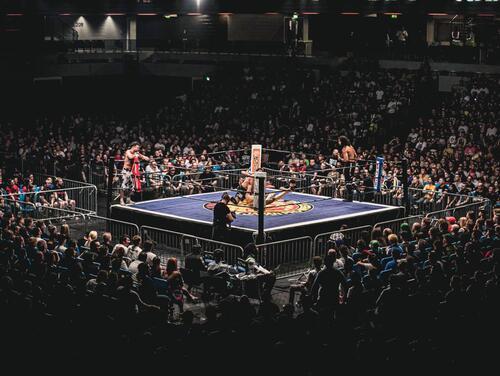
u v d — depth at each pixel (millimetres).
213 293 15273
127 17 49219
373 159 26875
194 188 24938
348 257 14016
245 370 9922
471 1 37594
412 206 23531
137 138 31906
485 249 15414
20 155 28594
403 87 35781
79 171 27359
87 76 44438
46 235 16469
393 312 11844
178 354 9641
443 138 29953
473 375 10680
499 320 11883
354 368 9875
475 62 38406
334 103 35375
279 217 19094
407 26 43875
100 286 11898
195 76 43719
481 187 23156
